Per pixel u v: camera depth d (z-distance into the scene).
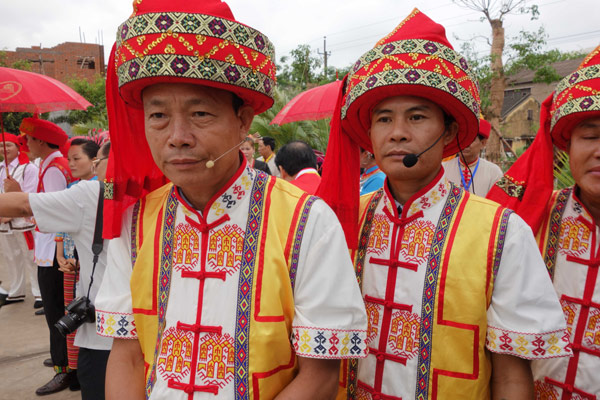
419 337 1.23
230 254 1.11
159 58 0.97
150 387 1.13
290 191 1.16
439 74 1.18
